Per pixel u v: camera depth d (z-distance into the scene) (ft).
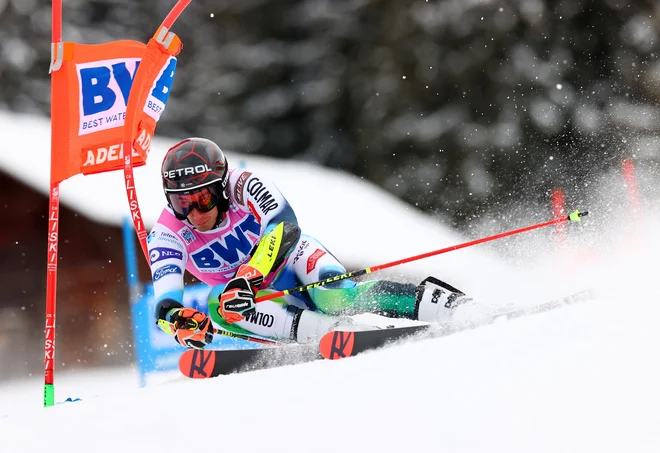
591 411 28.63
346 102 289.94
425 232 159.43
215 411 36.50
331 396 35.47
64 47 54.29
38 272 145.07
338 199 160.76
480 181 249.96
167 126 303.68
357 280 140.05
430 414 31.22
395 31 270.46
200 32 319.47
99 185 148.36
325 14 290.76
